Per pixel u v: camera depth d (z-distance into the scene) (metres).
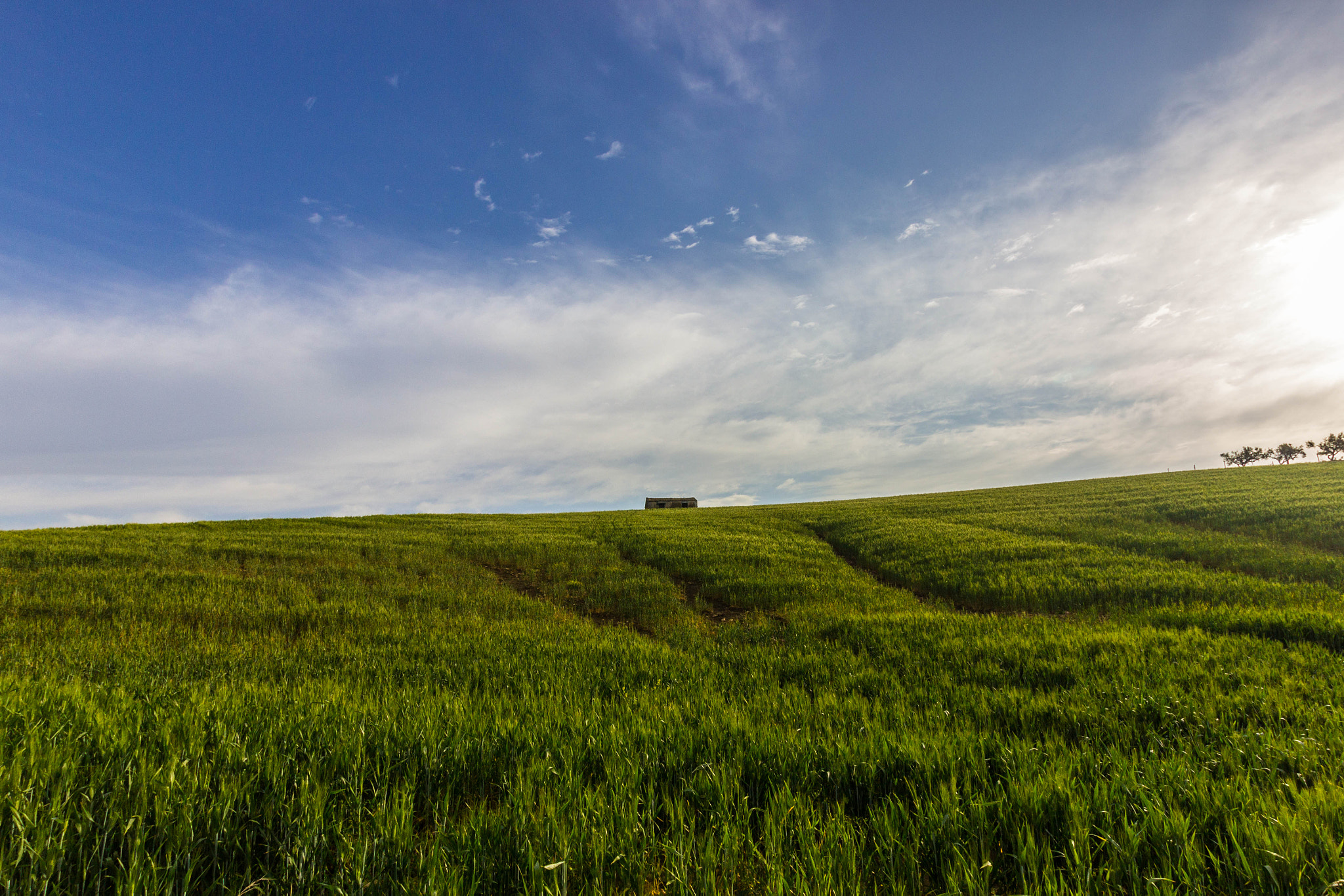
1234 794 3.64
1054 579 17.11
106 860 2.90
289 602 15.81
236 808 3.43
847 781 4.24
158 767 3.84
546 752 4.43
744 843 3.33
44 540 22.50
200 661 9.52
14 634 11.68
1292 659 7.88
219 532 28.88
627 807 3.53
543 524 39.50
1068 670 8.01
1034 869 2.95
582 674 8.49
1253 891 2.73
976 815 3.42
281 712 5.37
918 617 12.86
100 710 4.98
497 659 9.74
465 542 28.38
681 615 16.56
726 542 28.41
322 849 3.10
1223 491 31.08
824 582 19.48
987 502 39.62
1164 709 5.89
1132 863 2.95
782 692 7.33
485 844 3.16
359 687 7.37
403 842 3.12
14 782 3.40
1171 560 19.47
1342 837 3.08
